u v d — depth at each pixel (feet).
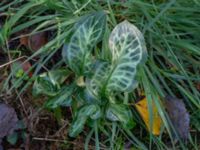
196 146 1.99
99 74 1.82
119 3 2.06
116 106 1.86
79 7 2.04
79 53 1.84
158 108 1.89
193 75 2.06
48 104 1.85
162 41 2.05
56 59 2.06
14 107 1.98
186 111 1.98
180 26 2.10
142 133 2.00
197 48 2.04
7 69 2.03
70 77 2.00
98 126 1.90
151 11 2.07
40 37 2.07
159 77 1.99
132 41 1.76
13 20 1.97
